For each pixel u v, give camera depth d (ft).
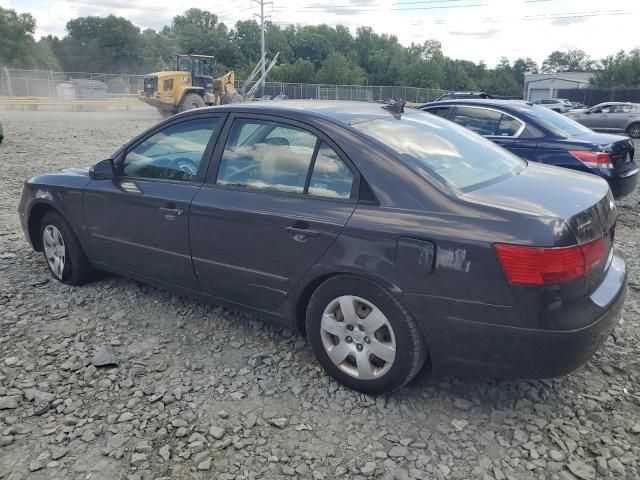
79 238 14.70
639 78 227.40
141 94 93.45
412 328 9.46
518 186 10.15
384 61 338.13
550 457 8.84
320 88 165.07
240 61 314.96
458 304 8.93
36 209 15.84
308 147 10.81
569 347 8.59
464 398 10.35
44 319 13.47
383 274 9.45
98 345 12.26
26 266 17.04
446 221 9.05
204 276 12.20
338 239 9.87
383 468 8.61
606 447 9.04
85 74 145.59
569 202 9.41
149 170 13.23
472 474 8.50
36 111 113.91
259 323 13.30
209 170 12.07
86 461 8.72
